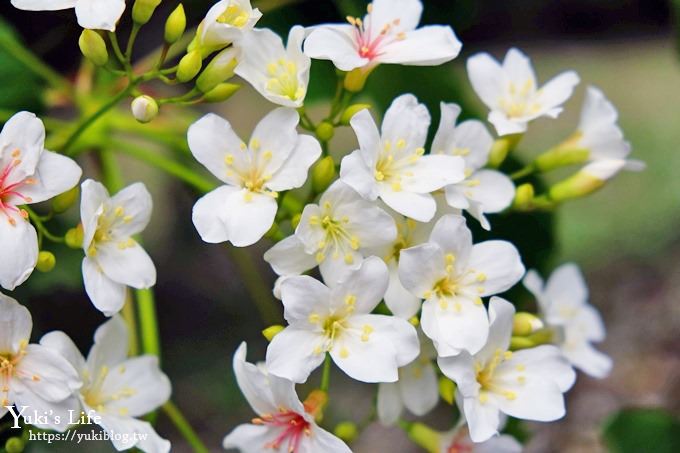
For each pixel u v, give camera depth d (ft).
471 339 2.26
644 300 4.88
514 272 2.30
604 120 2.55
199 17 2.60
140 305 2.45
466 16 2.70
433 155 2.30
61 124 2.57
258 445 2.30
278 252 2.25
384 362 2.24
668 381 4.53
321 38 2.28
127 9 2.60
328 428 3.71
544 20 5.66
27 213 2.25
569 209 4.99
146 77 2.33
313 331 2.25
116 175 2.58
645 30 5.80
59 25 2.73
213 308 3.90
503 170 2.66
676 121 5.29
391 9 2.36
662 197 5.04
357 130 2.24
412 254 2.26
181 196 3.73
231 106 4.06
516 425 2.69
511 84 2.48
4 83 2.63
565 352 2.65
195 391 3.82
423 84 2.68
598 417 4.36
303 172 2.25
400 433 4.19
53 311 3.12
